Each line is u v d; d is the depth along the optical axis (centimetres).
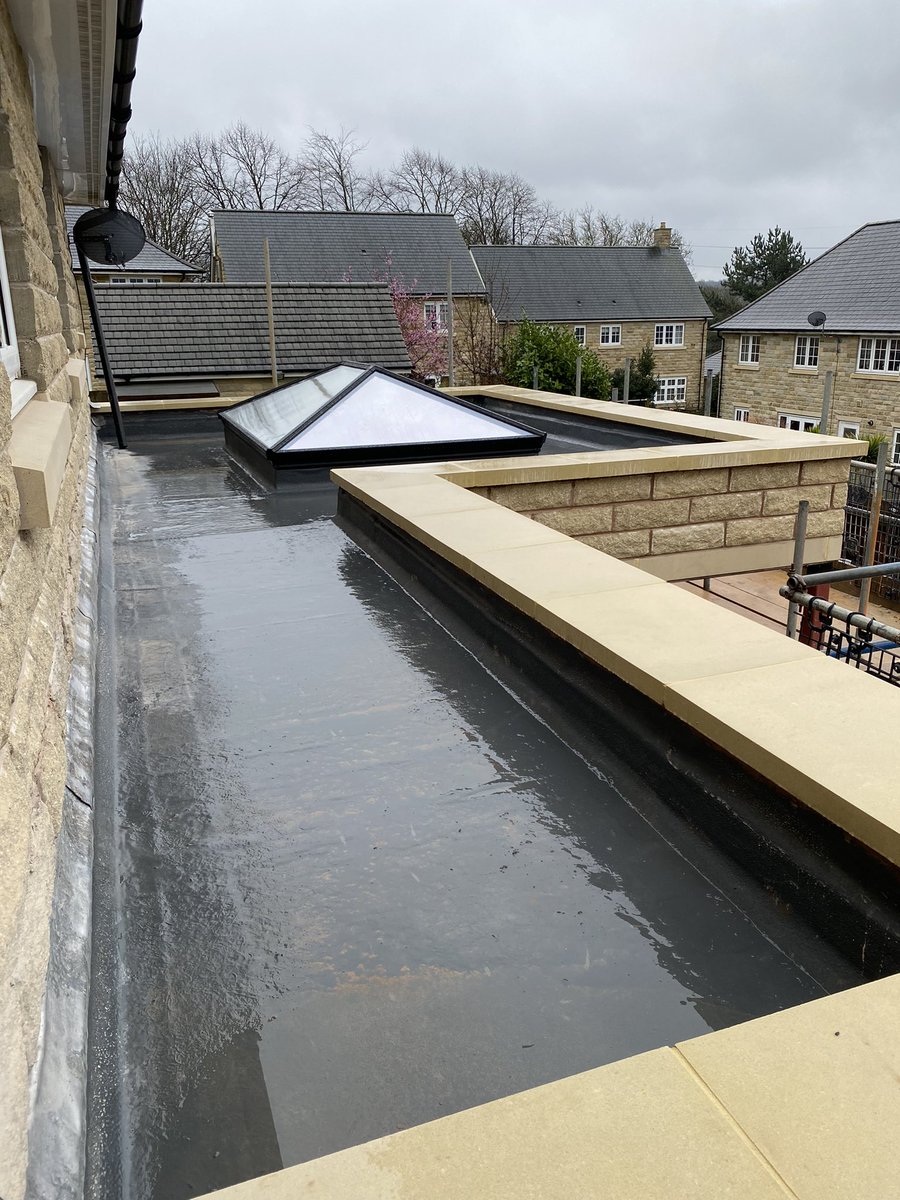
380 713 285
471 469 550
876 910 168
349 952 178
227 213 3303
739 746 198
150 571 439
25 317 364
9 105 349
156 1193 129
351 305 1591
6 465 169
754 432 735
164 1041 156
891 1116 117
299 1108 143
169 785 241
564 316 3519
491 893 196
